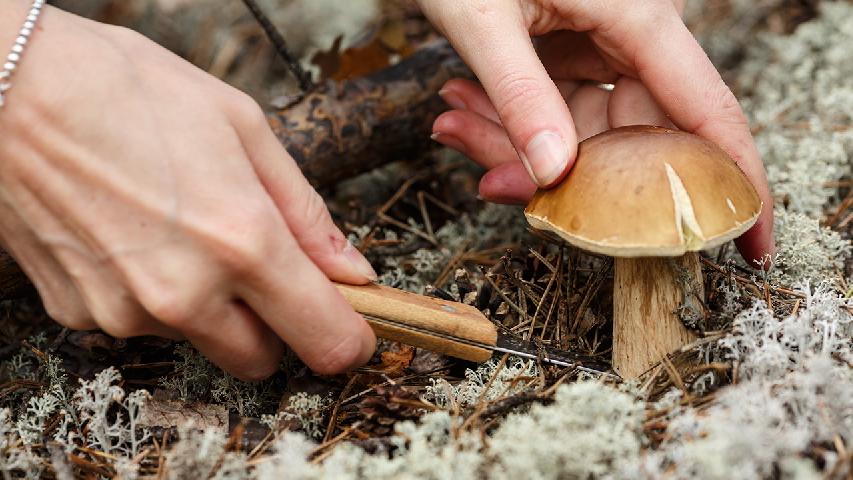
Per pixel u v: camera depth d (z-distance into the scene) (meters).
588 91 0.41
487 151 0.41
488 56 0.34
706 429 0.29
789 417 0.29
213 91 0.30
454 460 0.28
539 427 0.28
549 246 0.40
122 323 0.30
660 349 0.32
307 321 0.30
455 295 0.37
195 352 0.35
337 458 0.28
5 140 0.29
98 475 0.31
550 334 0.36
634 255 0.30
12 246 0.31
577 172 0.31
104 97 0.29
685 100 0.35
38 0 0.30
